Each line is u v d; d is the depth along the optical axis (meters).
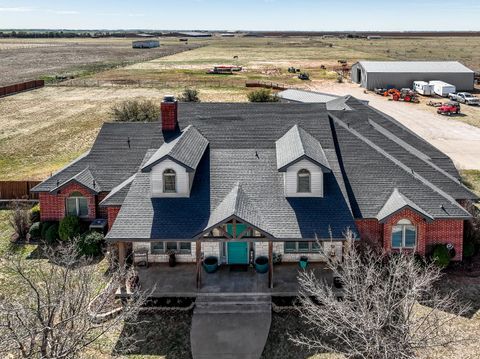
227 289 22.42
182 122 28.47
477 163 44.09
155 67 139.50
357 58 167.00
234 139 27.36
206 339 19.33
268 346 19.00
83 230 28.08
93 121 65.94
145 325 20.41
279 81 106.31
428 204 24.83
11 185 35.09
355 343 15.88
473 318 20.33
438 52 191.50
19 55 191.38
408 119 65.19
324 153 26.28
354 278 17.08
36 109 75.81
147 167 23.41
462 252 25.22
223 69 124.31
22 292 22.25
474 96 82.69
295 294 21.91
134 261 24.72
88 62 159.12
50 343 13.94
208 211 23.06
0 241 28.72
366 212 24.52
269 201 23.41
